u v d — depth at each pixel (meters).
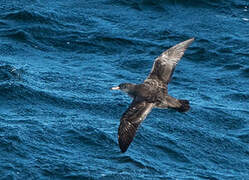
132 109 11.11
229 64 27.62
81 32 29.31
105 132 20.45
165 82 12.01
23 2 31.77
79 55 27.52
